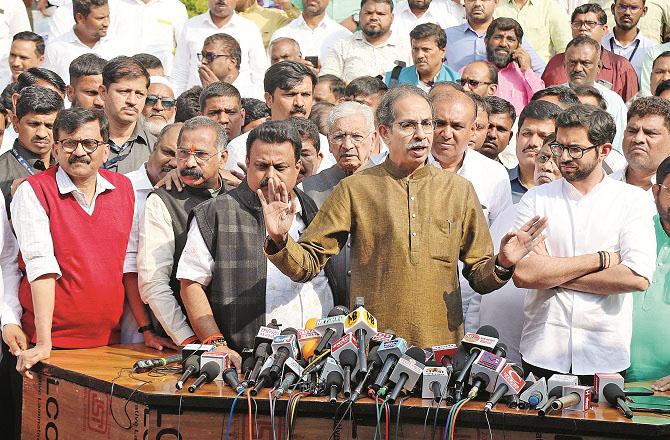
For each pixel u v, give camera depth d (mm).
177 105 7824
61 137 5562
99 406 4895
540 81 9242
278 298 5340
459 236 5008
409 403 4387
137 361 5227
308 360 4750
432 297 4922
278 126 5281
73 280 5641
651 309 5277
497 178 6445
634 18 10336
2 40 10359
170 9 10492
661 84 8133
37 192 5625
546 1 10688
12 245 5816
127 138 7250
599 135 4973
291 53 9352
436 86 6980
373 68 9797
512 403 4379
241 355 5121
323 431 4438
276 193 4770
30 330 5746
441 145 6188
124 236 5785
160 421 4551
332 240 5012
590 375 4945
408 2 10570
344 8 11320
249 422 4355
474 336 4594
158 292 5586
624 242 4984
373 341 4645
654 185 5176
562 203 5121
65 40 9672
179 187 5762
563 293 5023
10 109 7891
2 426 6043
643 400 4605
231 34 10000
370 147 6031
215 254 5316
